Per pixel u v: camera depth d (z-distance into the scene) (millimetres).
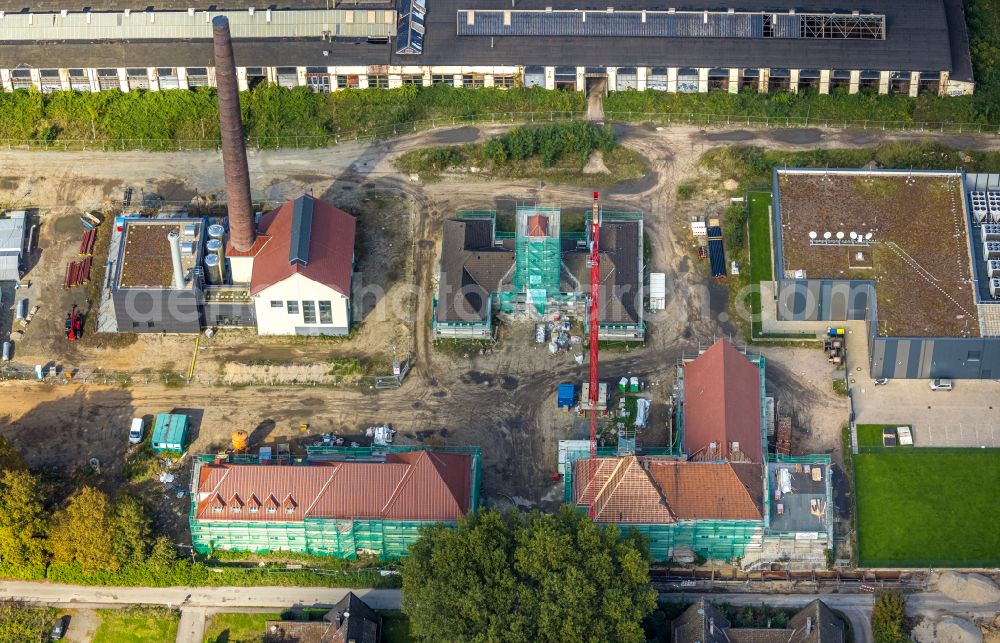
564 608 176875
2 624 192750
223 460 199250
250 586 195375
